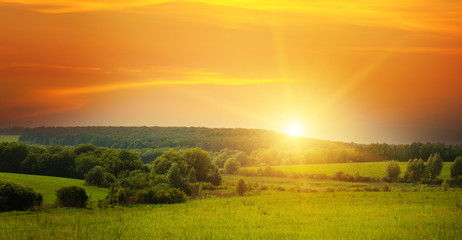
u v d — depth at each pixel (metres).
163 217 35.09
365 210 40.38
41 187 69.75
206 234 25.33
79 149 123.25
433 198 57.41
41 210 41.47
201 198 69.25
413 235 24.06
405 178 121.06
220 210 42.25
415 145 184.12
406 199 55.84
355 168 154.62
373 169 150.00
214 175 106.38
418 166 117.69
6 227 27.62
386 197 61.47
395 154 186.50
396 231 25.59
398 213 36.59
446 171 135.12
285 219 33.38
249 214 37.56
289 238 24.16
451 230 25.06
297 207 45.31
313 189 87.75
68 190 45.09
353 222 31.03
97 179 85.75
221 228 28.17
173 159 109.19
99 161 107.06
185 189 80.69
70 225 28.94
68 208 43.50
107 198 54.09
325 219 33.38
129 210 43.53
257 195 74.44
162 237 24.20
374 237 23.66
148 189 56.28
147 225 29.52
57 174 105.88
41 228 27.34
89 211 41.34
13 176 82.69
